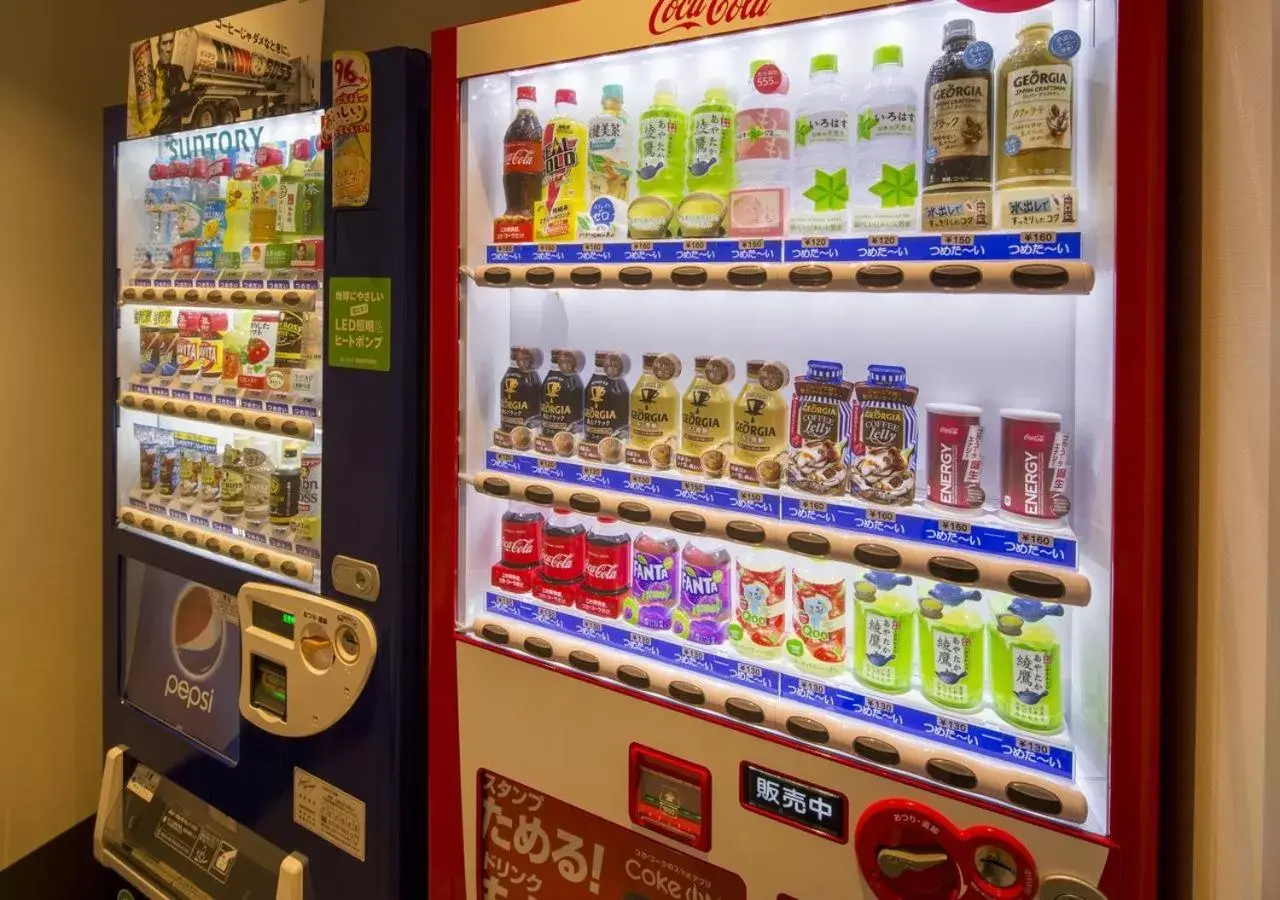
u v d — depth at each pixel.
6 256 2.07
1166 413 1.02
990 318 1.13
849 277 0.97
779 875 1.06
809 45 1.19
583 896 1.23
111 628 1.89
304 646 1.50
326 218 1.46
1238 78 0.81
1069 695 1.00
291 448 1.62
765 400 1.14
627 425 1.30
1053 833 0.88
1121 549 0.85
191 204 1.76
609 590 1.27
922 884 0.97
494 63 1.24
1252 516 0.78
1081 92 0.97
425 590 1.46
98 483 2.35
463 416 1.34
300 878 1.51
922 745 0.97
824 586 1.11
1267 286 0.74
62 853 2.29
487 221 1.37
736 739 1.08
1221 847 0.85
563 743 1.24
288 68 1.51
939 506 1.02
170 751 1.76
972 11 1.08
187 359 1.77
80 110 2.22
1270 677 0.73
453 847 1.36
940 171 0.98
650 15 1.11
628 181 1.28
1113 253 0.86
